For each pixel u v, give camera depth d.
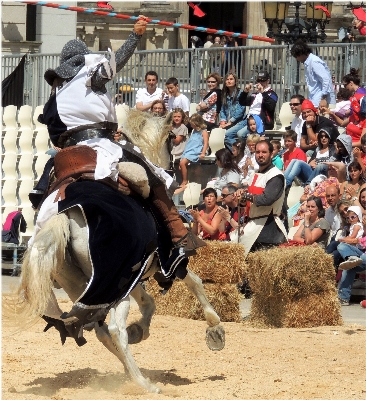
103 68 8.44
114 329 7.95
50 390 8.59
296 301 12.99
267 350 10.95
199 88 21.41
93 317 7.85
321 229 14.54
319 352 10.80
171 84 19.59
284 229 14.11
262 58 20.89
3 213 19.59
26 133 20.02
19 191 19.75
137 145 9.17
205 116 19.64
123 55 8.88
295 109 18.20
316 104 18.50
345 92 18.61
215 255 13.35
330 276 13.11
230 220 14.48
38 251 7.57
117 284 7.87
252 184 13.98
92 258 7.70
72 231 7.85
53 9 29.62
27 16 29.73
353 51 20.08
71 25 29.84
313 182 15.77
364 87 19.05
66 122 8.51
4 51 29.34
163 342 11.49
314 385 8.85
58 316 8.34
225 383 8.95
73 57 8.62
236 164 16.27
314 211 14.62
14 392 8.45
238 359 10.38
